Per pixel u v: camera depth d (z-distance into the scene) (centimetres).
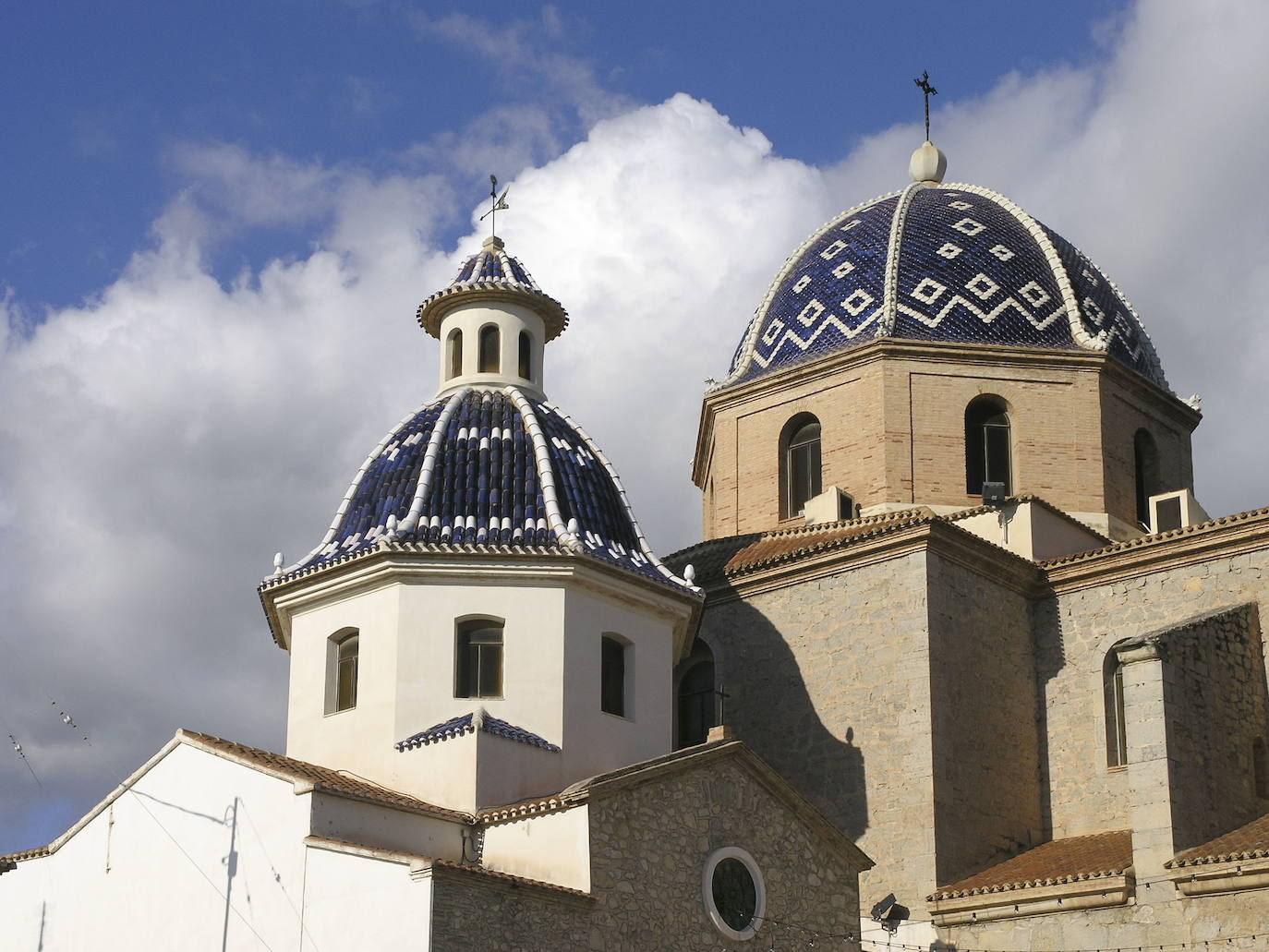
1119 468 3984
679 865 2797
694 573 3506
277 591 3189
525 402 3419
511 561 3077
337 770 3009
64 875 2967
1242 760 3138
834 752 3412
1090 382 3975
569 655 3062
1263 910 2786
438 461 3266
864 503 3894
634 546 3300
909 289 4097
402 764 2945
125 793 2944
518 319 3544
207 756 2858
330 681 3114
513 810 2789
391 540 3059
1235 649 3209
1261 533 3319
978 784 3341
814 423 4072
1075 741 3453
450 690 3011
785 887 2939
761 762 2958
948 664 3366
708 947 2788
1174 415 4184
